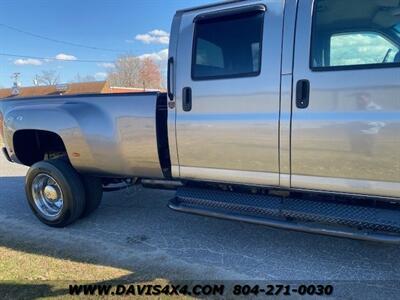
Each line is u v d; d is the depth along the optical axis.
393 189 2.99
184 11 3.75
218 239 4.22
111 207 5.39
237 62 3.49
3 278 3.44
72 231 4.55
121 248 4.05
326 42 3.13
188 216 4.98
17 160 4.96
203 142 3.67
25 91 39.88
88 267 3.63
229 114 3.51
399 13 2.93
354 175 3.10
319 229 3.22
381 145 2.95
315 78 3.14
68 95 4.52
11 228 4.71
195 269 3.56
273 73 3.30
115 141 4.12
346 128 3.05
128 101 4.01
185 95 3.70
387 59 2.97
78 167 4.45
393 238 2.93
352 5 3.04
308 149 3.22
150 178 4.26
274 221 3.41
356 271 3.46
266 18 3.34
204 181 3.81
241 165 3.54
